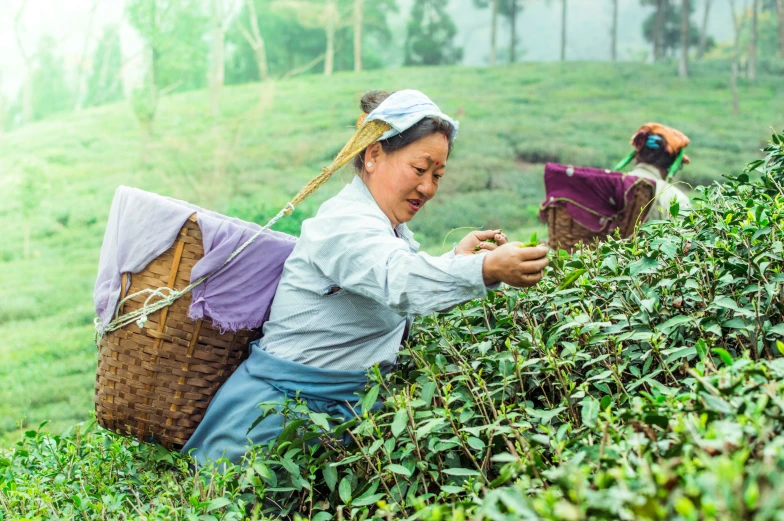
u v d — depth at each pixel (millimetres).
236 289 2027
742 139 21594
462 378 1773
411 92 1995
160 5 26594
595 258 2152
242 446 1961
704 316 1800
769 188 2166
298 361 2016
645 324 1775
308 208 15000
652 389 1515
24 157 20516
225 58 36219
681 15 31297
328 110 25359
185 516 1722
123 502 2027
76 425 2445
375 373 1822
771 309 1734
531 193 16797
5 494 2035
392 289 1753
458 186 17266
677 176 17750
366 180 2064
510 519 1100
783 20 30453
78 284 13312
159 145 21000
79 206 17266
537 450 1485
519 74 30672
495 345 2035
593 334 1773
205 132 22703
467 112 24781
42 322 11555
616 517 1073
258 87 28500
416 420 1802
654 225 2088
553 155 20016
